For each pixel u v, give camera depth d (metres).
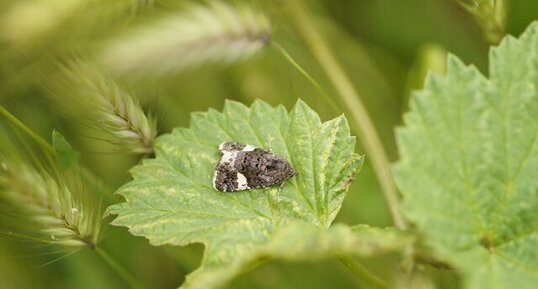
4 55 0.28
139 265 0.30
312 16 0.32
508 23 0.31
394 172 0.24
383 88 0.32
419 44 0.33
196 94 0.32
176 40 0.28
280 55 0.31
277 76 0.31
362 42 0.33
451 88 0.24
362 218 0.30
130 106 0.27
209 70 0.29
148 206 0.26
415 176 0.24
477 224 0.24
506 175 0.24
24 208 0.25
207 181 0.26
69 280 0.30
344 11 0.33
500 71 0.25
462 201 0.24
